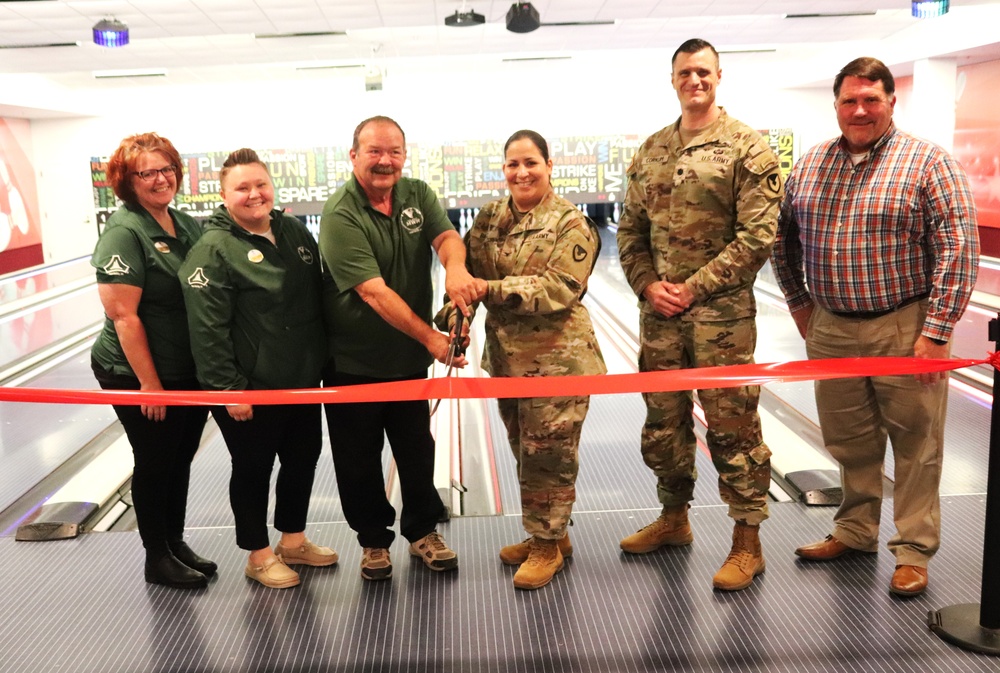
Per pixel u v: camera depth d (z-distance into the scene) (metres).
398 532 3.37
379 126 2.61
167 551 2.96
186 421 2.93
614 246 12.60
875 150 2.64
